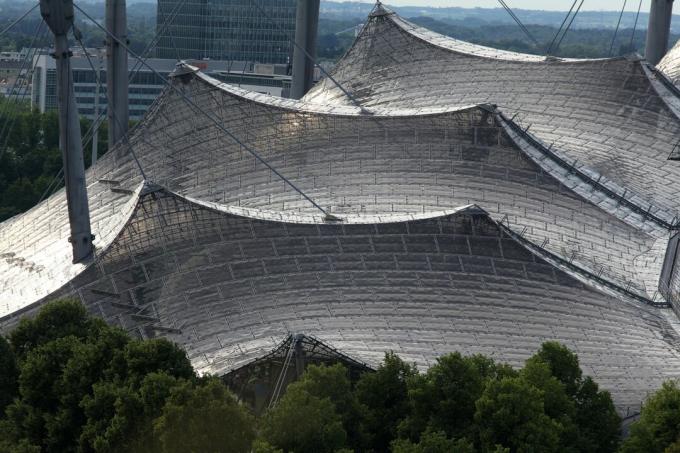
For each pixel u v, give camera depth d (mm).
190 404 191875
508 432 192750
